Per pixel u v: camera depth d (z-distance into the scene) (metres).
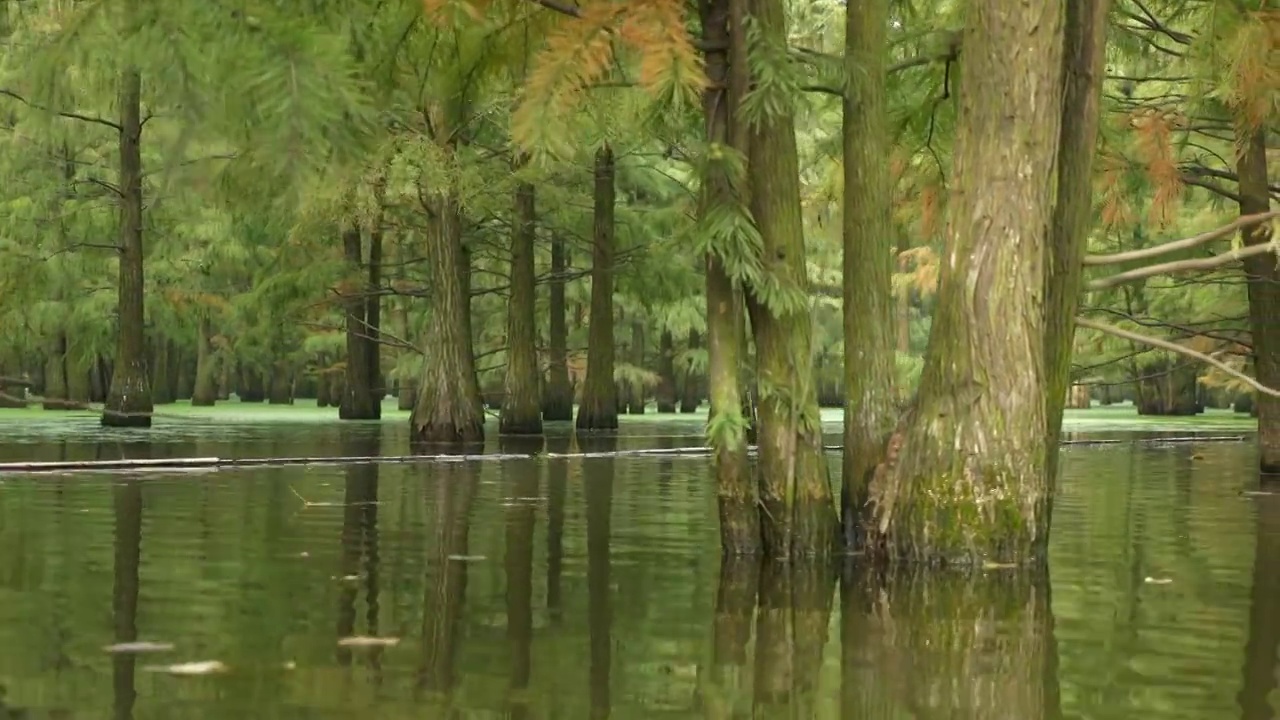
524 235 23.58
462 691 3.79
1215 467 15.61
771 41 6.66
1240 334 19.36
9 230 26.25
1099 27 7.20
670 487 11.45
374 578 5.98
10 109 23.64
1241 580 6.29
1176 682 4.05
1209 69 9.85
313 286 24.62
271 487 10.89
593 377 25.58
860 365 7.23
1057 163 6.75
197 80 3.92
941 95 9.41
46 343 33.47
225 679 3.91
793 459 6.94
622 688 3.87
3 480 11.40
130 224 24.44
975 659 4.39
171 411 35.88
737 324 7.13
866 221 7.35
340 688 3.81
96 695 3.69
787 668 4.21
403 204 20.89
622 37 5.44
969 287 6.70
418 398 20.27
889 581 6.21
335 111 3.81
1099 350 21.02
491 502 9.88
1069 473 14.54
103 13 4.32
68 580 5.78
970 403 6.67
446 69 8.12
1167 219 10.45
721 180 6.68
